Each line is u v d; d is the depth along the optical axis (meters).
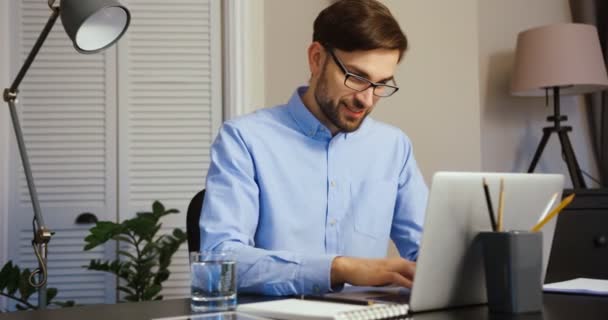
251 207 1.43
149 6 2.93
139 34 2.92
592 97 3.04
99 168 2.90
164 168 2.92
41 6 2.88
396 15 2.77
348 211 1.58
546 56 2.63
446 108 2.76
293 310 0.91
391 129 1.70
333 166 1.57
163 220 2.91
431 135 2.75
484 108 3.05
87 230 2.89
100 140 2.90
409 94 2.76
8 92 2.07
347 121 1.43
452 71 2.77
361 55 1.36
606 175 2.98
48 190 2.88
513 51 3.08
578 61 2.60
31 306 2.48
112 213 2.89
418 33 2.77
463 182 0.97
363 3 1.38
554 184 1.12
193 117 2.93
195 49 2.94
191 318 0.90
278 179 1.52
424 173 2.75
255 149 1.51
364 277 1.12
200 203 1.61
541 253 0.96
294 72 2.91
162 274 2.65
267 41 2.91
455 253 0.98
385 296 1.05
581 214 2.44
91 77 2.90
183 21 2.94
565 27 2.62
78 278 2.88
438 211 0.94
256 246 1.52
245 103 2.88
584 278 1.39
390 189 1.63
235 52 2.88
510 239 0.94
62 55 2.89
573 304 1.02
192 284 0.99
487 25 3.08
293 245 1.51
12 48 2.87
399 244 1.66
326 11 1.42
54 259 2.87
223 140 1.51
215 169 1.47
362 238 1.58
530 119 3.07
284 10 2.92
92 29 1.85
